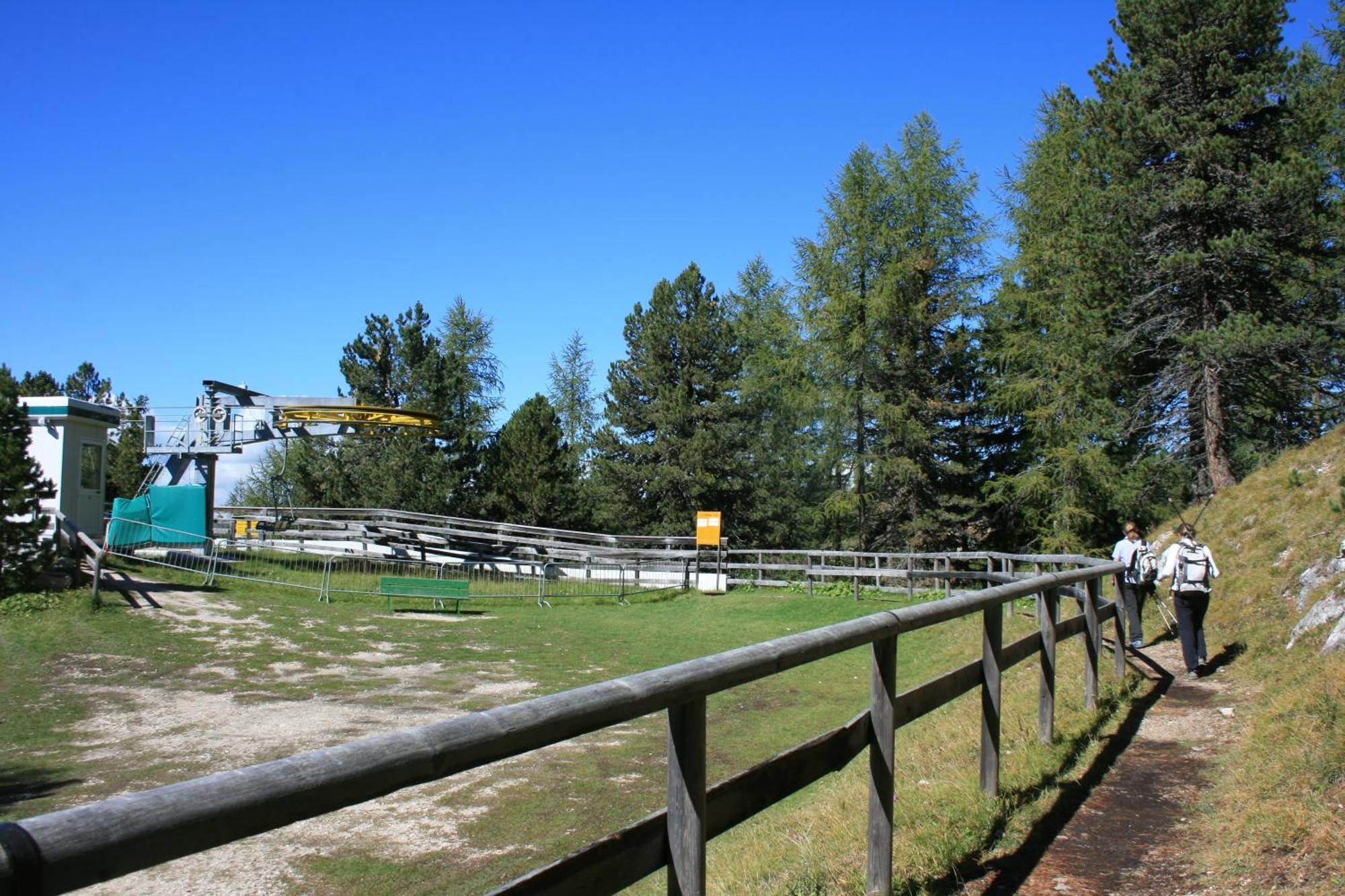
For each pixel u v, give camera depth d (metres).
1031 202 31.69
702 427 39.88
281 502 43.94
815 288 33.53
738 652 2.99
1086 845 4.91
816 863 4.74
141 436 39.00
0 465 18.19
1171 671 10.01
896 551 34.66
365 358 40.41
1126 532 11.66
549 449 37.66
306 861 6.79
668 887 2.76
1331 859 4.06
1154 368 26.00
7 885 1.25
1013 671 10.59
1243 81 21.02
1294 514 13.23
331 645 17.53
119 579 20.67
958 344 33.31
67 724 11.41
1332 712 5.63
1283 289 22.86
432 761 1.89
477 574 28.28
